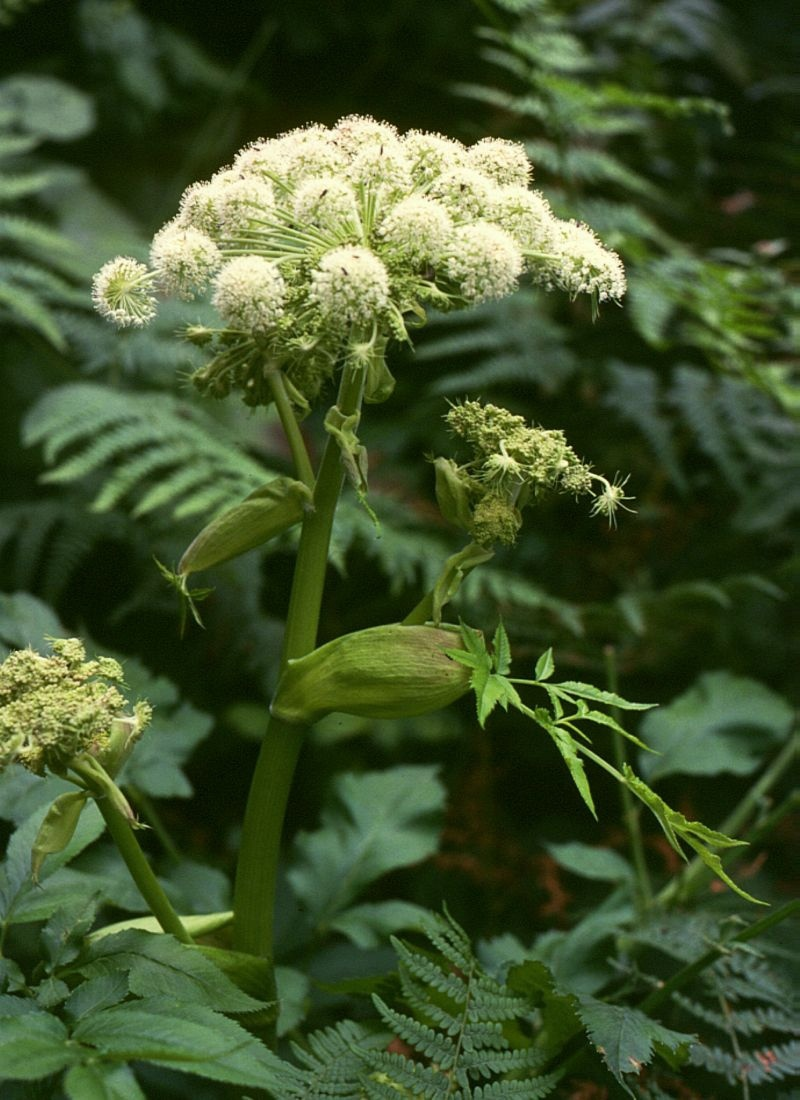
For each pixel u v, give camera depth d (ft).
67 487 6.29
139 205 8.68
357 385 4.28
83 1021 4.07
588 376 7.41
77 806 4.25
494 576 5.84
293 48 9.66
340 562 5.31
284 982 4.75
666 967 4.97
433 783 5.06
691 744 5.16
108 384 6.86
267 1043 4.37
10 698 4.25
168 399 6.23
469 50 9.77
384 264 4.23
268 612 6.77
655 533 7.32
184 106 9.11
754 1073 4.50
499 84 9.57
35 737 4.20
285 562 6.89
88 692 4.25
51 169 7.98
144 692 4.92
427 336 8.07
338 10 9.71
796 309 6.80
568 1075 4.63
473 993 4.32
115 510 6.27
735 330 6.38
